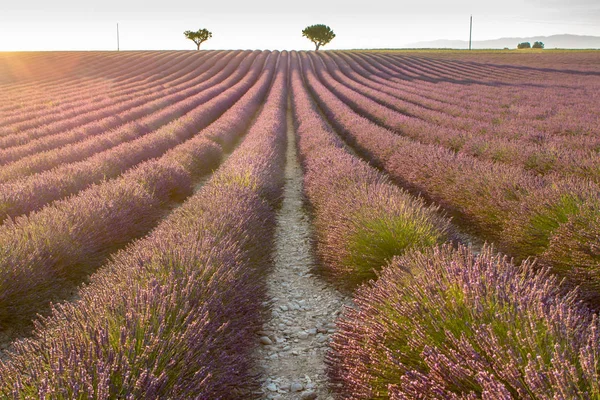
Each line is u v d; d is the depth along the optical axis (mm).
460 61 59312
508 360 1910
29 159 10258
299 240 6316
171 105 24078
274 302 4371
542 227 4641
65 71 49656
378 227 4473
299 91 32625
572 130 12906
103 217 5555
